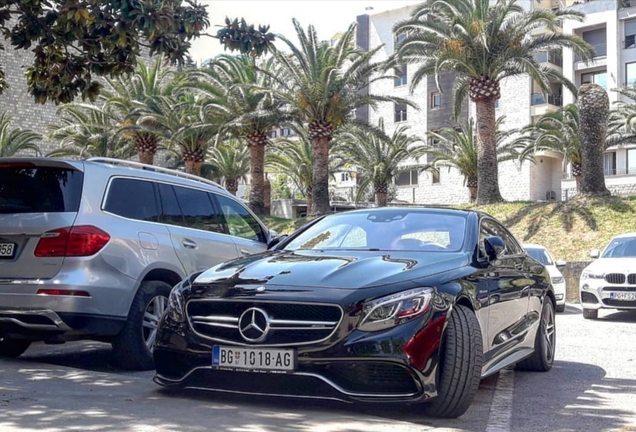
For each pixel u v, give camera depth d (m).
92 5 9.92
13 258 6.86
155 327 7.48
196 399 5.68
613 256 14.94
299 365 5.03
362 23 59.44
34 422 4.88
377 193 41.25
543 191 51.50
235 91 30.97
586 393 6.77
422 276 5.41
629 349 9.89
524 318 7.08
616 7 49.38
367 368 4.96
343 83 29.67
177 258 7.79
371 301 5.05
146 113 33.38
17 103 52.19
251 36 10.57
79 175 7.07
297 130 34.06
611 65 49.50
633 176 48.84
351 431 4.81
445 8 27.88
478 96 28.45
